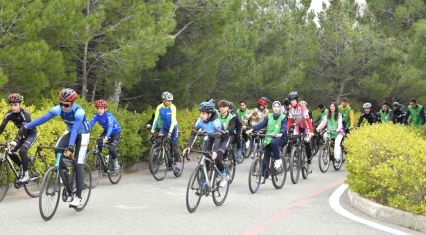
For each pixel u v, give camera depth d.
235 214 8.39
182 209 8.69
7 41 11.35
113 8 14.36
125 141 13.17
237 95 23.41
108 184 11.30
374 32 30.05
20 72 11.80
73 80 14.00
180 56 17.45
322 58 30.70
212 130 8.89
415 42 15.86
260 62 26.28
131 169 13.85
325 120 14.69
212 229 7.29
